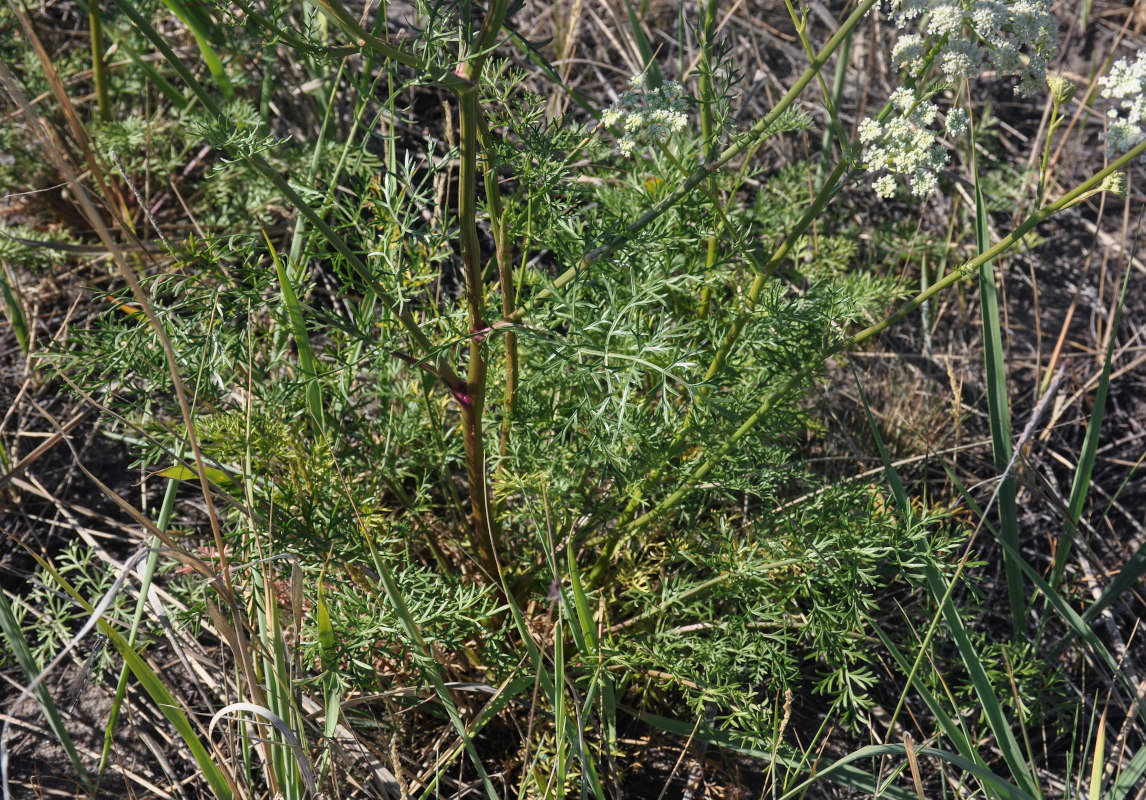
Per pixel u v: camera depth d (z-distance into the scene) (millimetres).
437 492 2986
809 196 3383
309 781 1802
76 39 3947
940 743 2572
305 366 2080
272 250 1894
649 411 2236
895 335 3619
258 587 2049
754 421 2041
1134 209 4051
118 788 2377
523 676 2207
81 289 3307
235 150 1669
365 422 2602
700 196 2146
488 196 1947
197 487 2986
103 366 2119
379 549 2238
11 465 2936
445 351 2029
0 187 3336
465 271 1882
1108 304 3807
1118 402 3520
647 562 2600
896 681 2736
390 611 2059
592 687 1926
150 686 1759
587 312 2092
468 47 1599
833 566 2209
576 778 2219
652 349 1812
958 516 3076
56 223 3449
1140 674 2781
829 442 3158
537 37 4281
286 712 1917
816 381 3217
